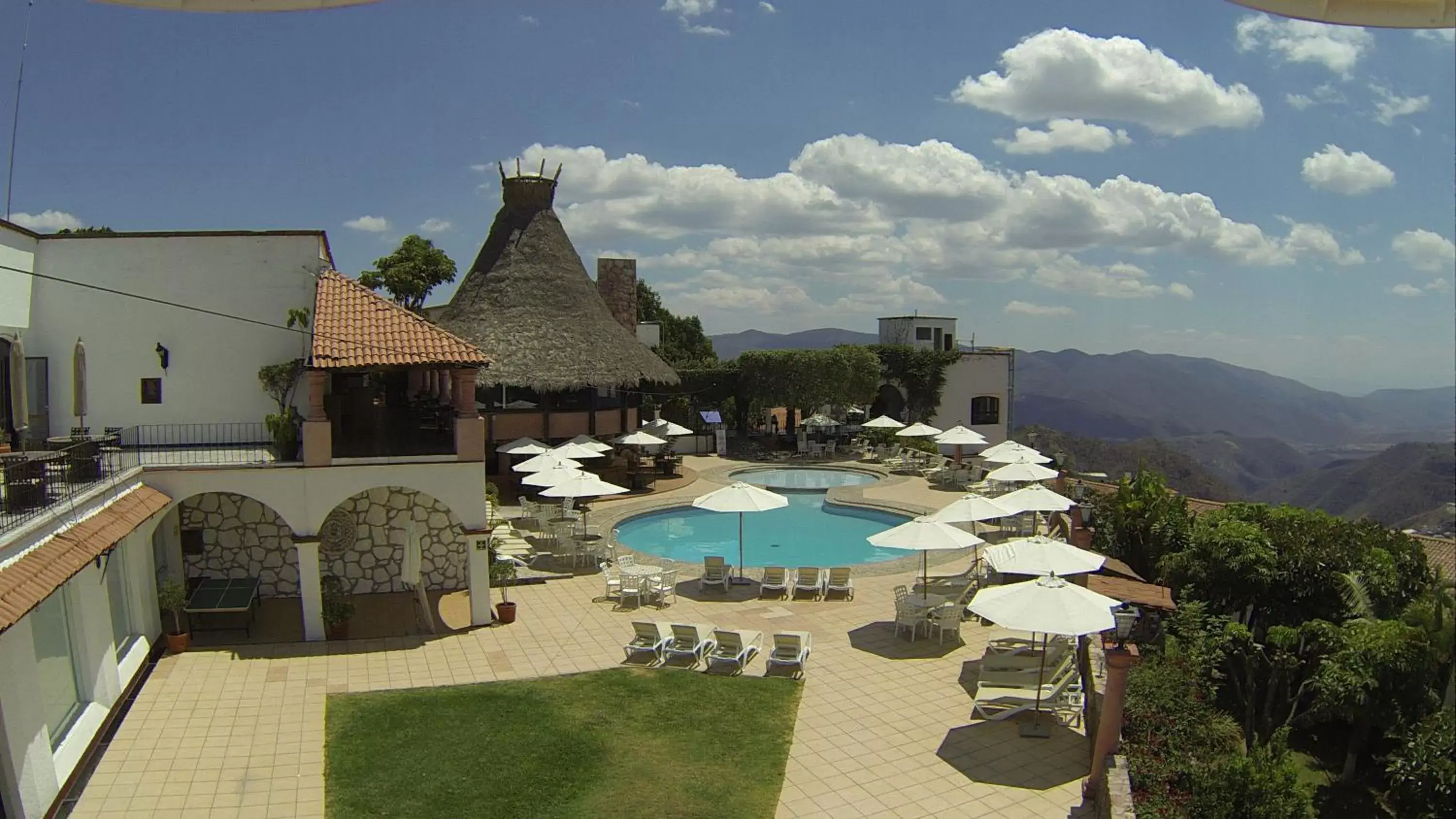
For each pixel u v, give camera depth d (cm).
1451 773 909
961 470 3906
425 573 2250
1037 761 1359
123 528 1519
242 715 1516
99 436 2019
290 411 2080
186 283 2247
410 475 1923
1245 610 1967
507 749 1391
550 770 1327
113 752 1385
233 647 1844
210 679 1669
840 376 5112
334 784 1289
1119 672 1224
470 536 1953
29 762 1165
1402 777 1000
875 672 1705
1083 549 2162
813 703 1564
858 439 5191
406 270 5366
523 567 2441
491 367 3638
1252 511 2145
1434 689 1388
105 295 2209
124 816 1210
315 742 1416
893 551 2981
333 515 2184
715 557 2292
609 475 3734
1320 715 1669
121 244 2212
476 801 1244
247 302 2272
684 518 3450
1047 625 1310
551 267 4100
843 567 2342
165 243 2234
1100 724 1269
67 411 2198
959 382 6119
